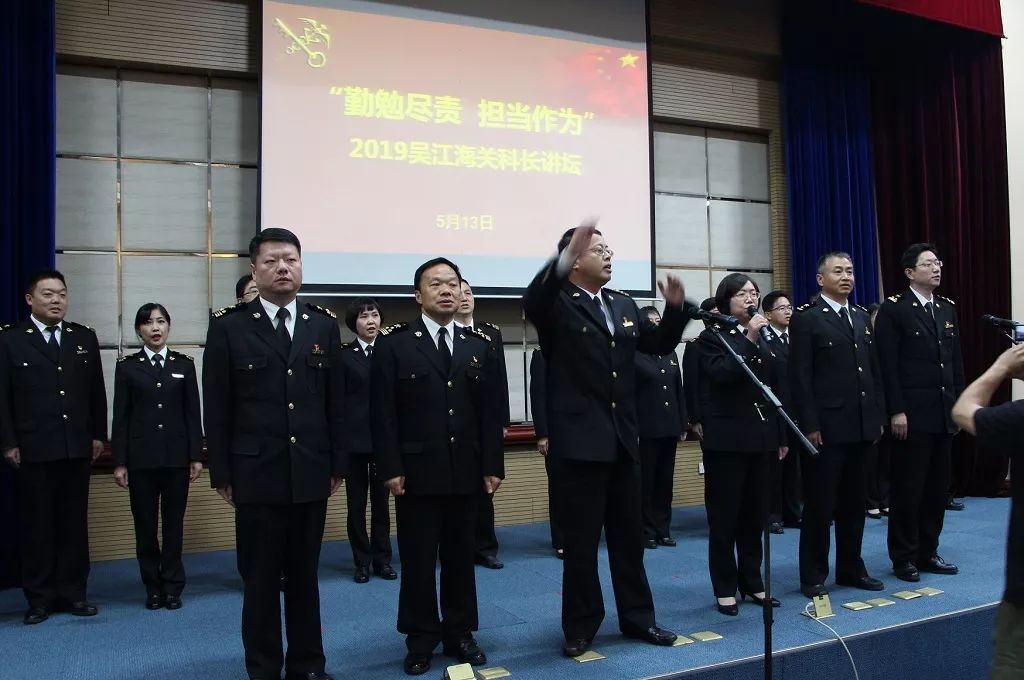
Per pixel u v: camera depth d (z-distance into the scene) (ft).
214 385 7.61
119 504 13.91
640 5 18.13
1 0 12.97
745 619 9.64
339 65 15.34
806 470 10.78
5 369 10.56
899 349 11.93
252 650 7.48
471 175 16.31
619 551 8.93
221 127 15.42
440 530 8.47
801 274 19.57
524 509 16.81
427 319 8.82
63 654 8.89
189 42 14.85
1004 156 20.43
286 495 7.48
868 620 9.48
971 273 20.34
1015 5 21.16
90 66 14.58
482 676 7.84
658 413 14.17
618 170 17.74
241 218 15.48
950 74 20.53
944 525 15.80
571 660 8.27
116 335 14.53
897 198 20.77
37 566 10.41
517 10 16.90
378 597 11.14
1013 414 5.63
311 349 7.84
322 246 15.03
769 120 20.39
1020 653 5.62
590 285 8.88
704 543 14.43
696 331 19.29
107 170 14.60
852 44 20.43
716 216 19.90
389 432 8.30
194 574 12.78
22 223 12.99
